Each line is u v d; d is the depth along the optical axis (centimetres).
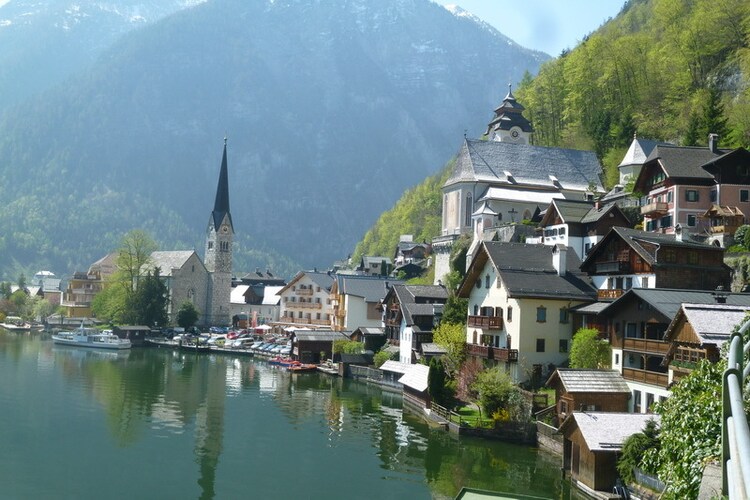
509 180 13688
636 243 6869
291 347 12850
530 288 7231
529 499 3544
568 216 9362
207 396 8750
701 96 13700
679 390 2314
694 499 1870
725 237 7788
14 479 5184
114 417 7319
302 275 16312
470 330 8250
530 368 7069
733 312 4938
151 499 4847
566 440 5144
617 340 6144
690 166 8650
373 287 13550
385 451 6062
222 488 5100
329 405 8275
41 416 7244
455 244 12925
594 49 17525
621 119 15512
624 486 4444
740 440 825
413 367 8688
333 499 4866
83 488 5050
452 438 6438
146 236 18625
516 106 17312
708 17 14775
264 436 6606
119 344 14525
